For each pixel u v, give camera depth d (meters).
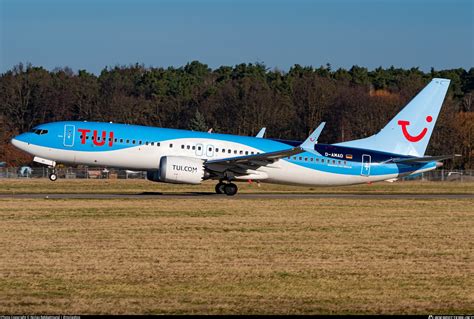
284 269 66.69
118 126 141.25
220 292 58.41
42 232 86.06
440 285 61.41
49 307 53.84
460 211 118.19
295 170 144.75
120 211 109.31
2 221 95.88
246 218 102.62
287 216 106.19
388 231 91.31
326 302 56.03
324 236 86.12
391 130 149.88
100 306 54.22
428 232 90.94
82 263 68.00
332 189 183.50
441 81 149.88
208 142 141.88
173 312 52.91
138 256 71.56
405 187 199.12
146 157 140.00
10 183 196.25
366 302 56.12
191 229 89.94
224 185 146.38
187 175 137.12
